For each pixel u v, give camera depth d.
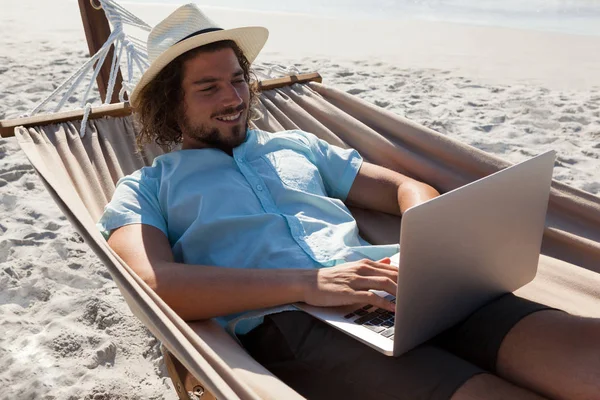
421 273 1.33
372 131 2.41
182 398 1.79
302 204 1.90
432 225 1.30
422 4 12.02
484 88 5.85
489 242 1.47
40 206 3.55
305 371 1.53
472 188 1.36
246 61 2.23
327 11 11.54
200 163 1.87
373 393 1.41
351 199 2.12
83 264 3.00
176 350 1.27
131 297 1.39
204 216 1.78
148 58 2.02
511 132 4.70
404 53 7.40
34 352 2.42
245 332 1.66
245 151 1.95
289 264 1.73
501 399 1.30
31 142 2.12
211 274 1.60
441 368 1.38
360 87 5.83
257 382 1.34
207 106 1.88
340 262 1.75
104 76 2.94
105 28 2.89
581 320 1.40
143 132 2.17
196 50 1.89
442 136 2.29
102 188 2.16
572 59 7.05
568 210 2.04
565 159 4.24
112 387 2.24
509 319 1.48
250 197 1.85
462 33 8.70
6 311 2.66
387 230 2.08
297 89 2.73
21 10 9.87
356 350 1.48
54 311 2.66
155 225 1.78
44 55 6.88
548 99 5.48
